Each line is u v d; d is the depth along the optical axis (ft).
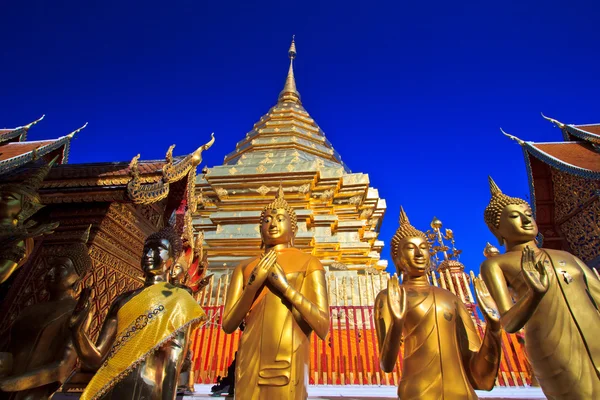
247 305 12.87
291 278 13.50
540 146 40.09
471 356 12.54
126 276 23.03
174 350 13.10
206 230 54.90
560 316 12.35
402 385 12.57
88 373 16.81
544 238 37.99
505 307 12.92
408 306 13.20
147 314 12.91
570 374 11.78
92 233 20.36
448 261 41.98
